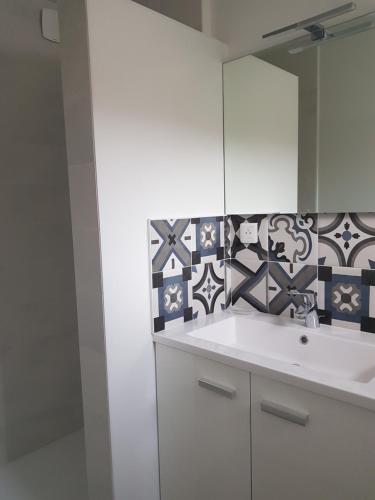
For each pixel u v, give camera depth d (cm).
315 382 109
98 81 127
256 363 122
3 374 199
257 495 128
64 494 180
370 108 134
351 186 141
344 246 147
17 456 207
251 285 178
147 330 150
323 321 156
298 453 116
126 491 147
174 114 151
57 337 217
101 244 133
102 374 140
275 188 160
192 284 166
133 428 148
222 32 169
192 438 145
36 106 200
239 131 168
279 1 151
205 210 168
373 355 132
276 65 154
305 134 150
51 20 200
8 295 198
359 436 103
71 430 229
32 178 202
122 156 136
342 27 136
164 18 145
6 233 194
